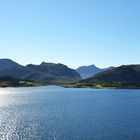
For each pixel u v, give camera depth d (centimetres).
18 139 6525
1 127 8225
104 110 13125
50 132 7425
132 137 6712
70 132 7425
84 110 13162
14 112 12412
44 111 12794
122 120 9662
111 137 6731
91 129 7856
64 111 12744
